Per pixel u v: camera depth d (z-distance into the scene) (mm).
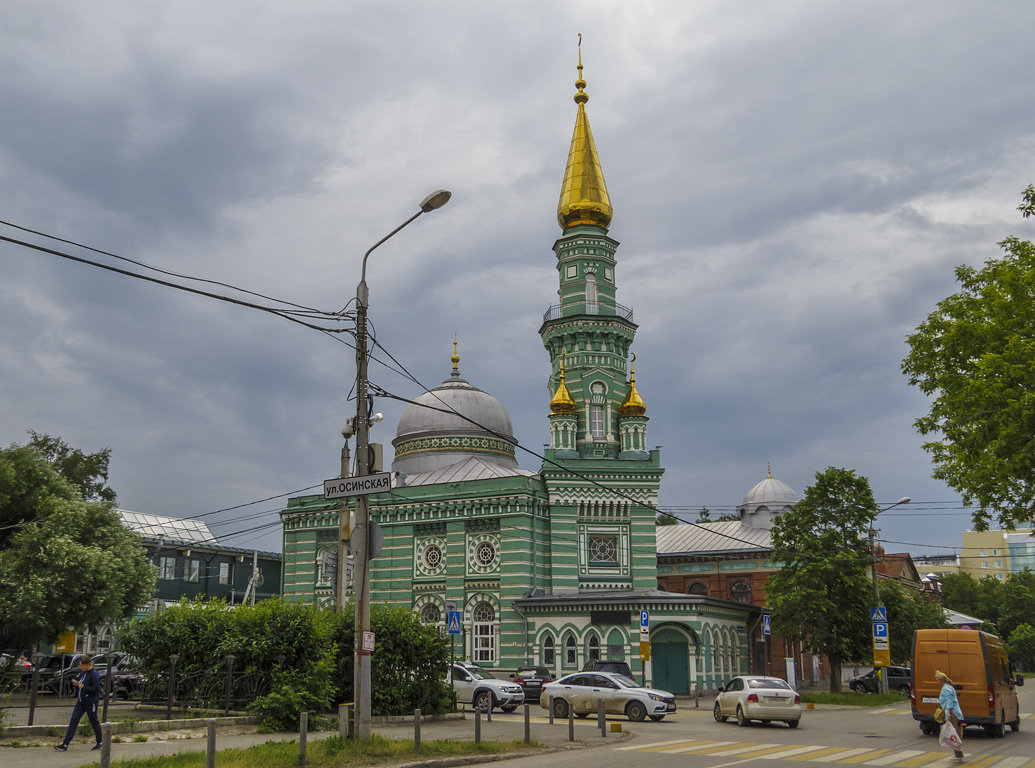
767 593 60719
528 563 61500
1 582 39344
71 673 40969
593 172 73812
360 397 25531
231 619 32562
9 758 20922
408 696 34312
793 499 86500
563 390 66812
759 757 23672
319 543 69250
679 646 56938
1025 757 24734
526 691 49094
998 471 30547
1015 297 31953
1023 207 29719
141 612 66625
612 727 30734
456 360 79000
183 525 79375
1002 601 129750
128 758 20906
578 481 64188
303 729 20703
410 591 64562
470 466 68438
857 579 56844
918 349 34906
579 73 76750
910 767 22031
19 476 43344
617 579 63438
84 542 42812
